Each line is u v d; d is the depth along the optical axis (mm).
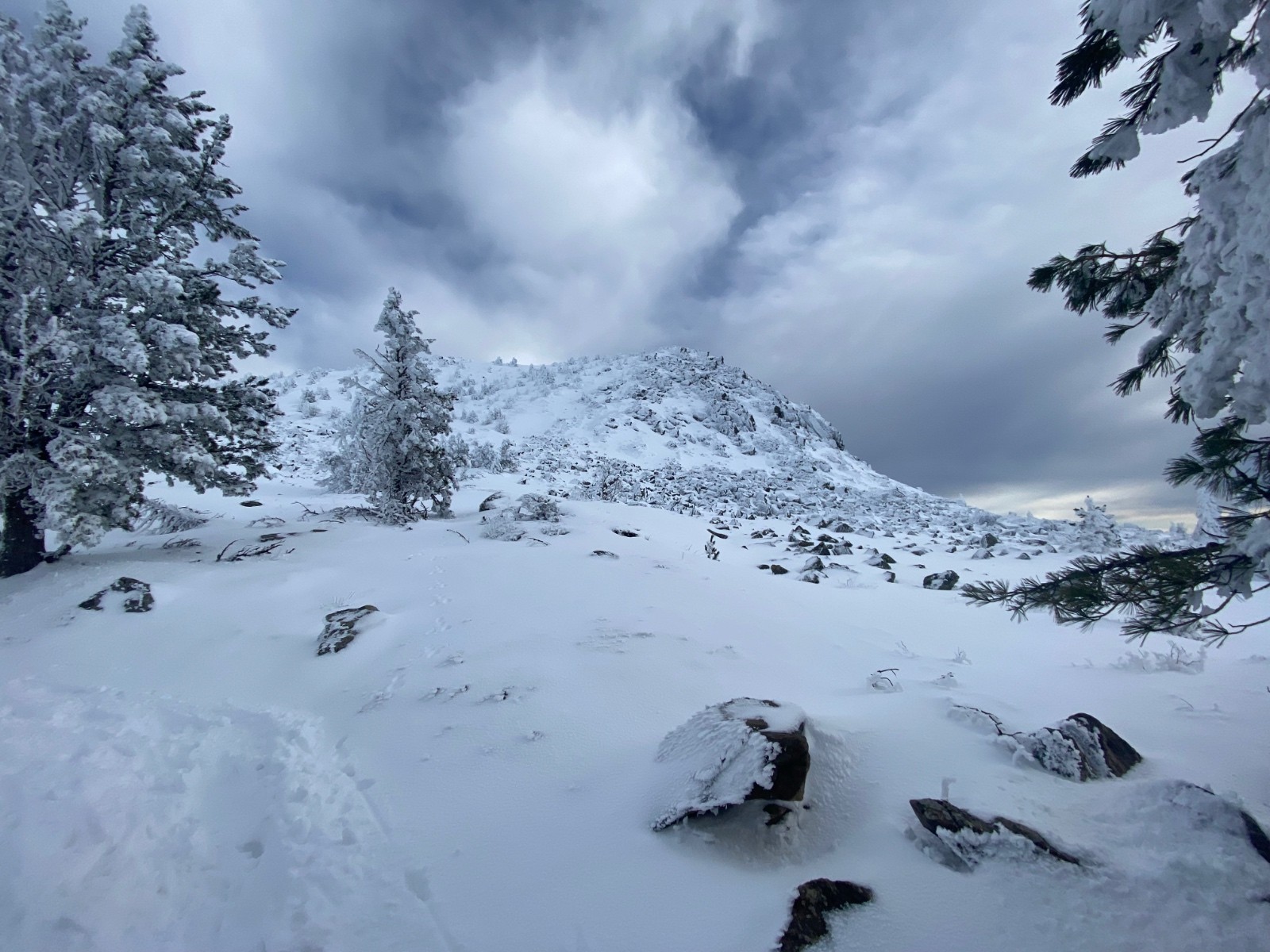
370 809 4766
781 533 25750
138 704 6973
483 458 40250
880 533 28391
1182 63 3047
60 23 12227
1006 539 24750
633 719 5953
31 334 10992
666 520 23031
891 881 3508
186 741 6062
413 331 20625
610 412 72750
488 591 10734
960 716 5656
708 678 7012
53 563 12141
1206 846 3512
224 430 12906
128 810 4711
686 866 3764
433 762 5375
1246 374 2934
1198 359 3176
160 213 13328
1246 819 3598
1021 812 4051
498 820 4504
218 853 4352
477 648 7930
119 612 9617
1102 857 3539
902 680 7250
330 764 5527
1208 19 2725
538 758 5301
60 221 10750
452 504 24547
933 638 9719
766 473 59781
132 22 12969
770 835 3859
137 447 12078
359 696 6977
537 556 13328
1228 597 3098
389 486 19734
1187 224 3832
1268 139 2787
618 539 16719
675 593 10766
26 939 3393
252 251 13820
